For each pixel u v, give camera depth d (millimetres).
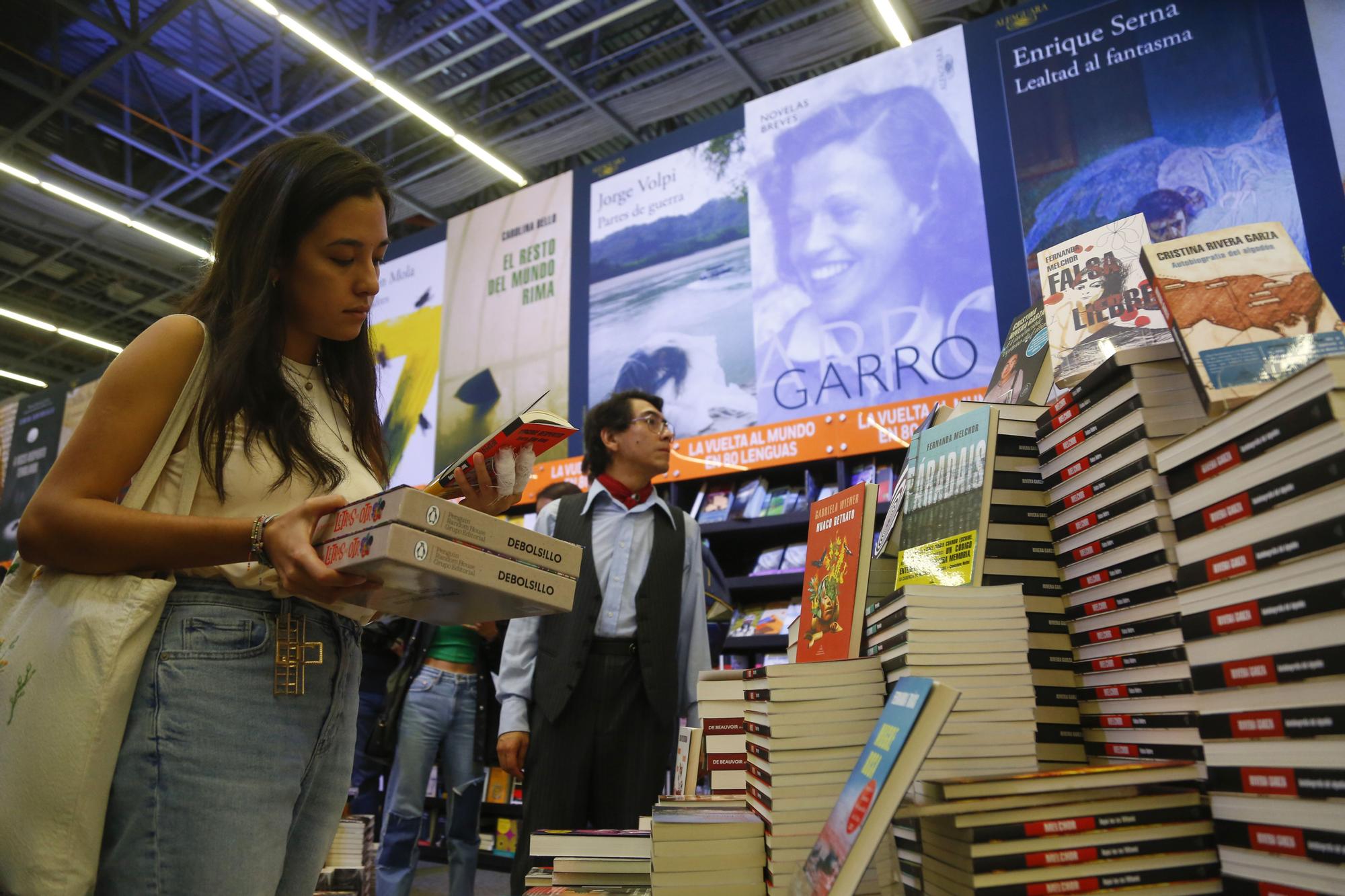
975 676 1022
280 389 1087
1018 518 1238
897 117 4953
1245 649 842
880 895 1005
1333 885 735
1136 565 1043
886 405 4469
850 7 6754
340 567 911
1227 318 999
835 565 1401
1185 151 4188
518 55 7328
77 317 11297
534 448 1305
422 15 6914
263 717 1000
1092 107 4453
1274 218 3908
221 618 999
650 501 2572
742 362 5012
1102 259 1420
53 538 931
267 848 976
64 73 7500
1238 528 857
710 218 5434
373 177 1156
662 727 2305
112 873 926
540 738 2273
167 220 9320
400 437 6254
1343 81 3939
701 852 1063
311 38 6645
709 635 2877
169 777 931
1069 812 885
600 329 5621
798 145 5234
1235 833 847
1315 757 758
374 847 2811
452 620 1150
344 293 1136
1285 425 795
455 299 6336
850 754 1051
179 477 1030
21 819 900
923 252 4652
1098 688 1117
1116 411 1094
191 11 6895
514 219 6281
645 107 7512
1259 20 4191
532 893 1268
